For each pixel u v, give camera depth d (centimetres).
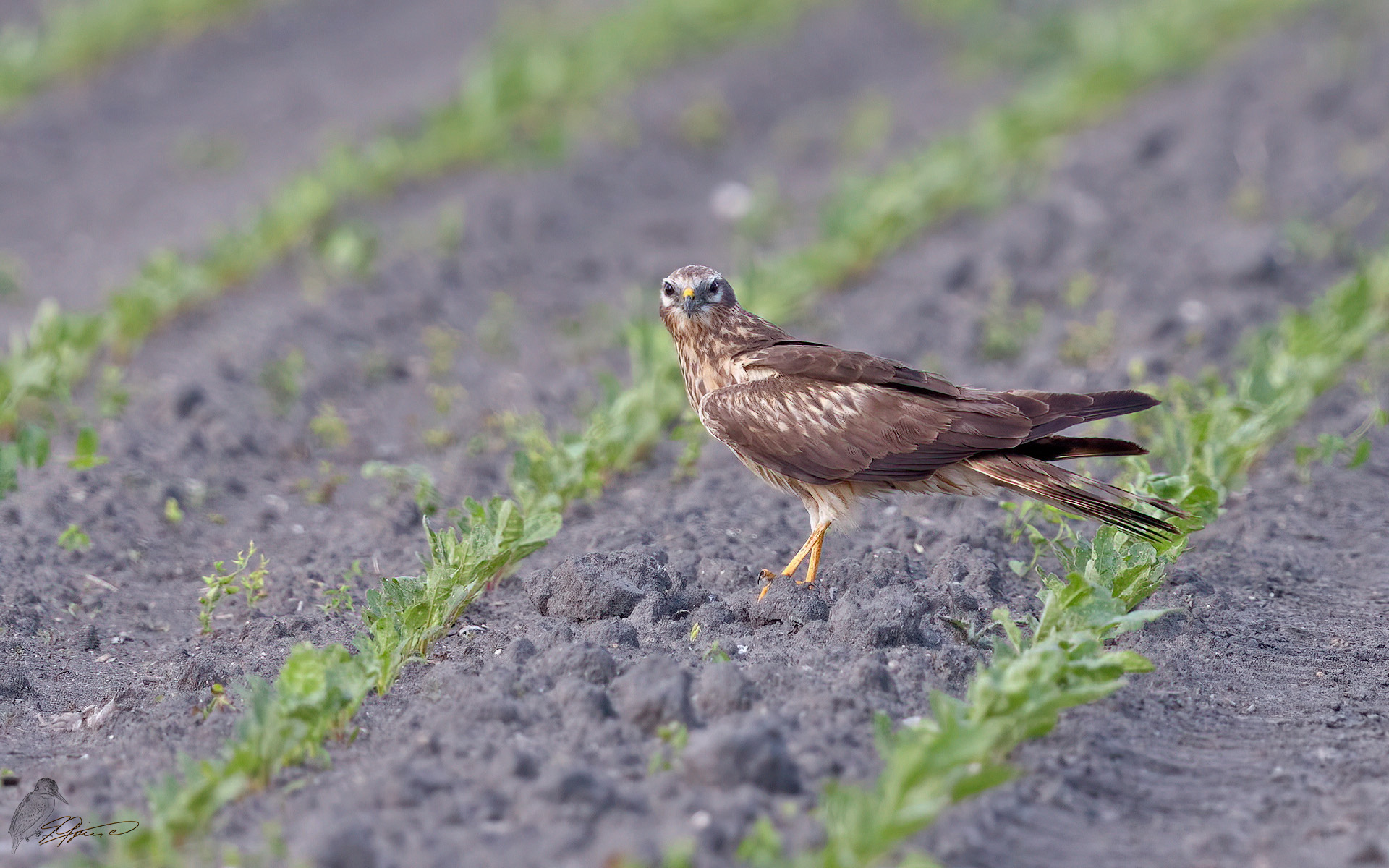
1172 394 1318
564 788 631
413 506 1194
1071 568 897
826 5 3791
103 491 1230
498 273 1980
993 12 3678
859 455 953
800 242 2152
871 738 721
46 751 794
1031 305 1767
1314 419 1359
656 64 3212
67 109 2969
